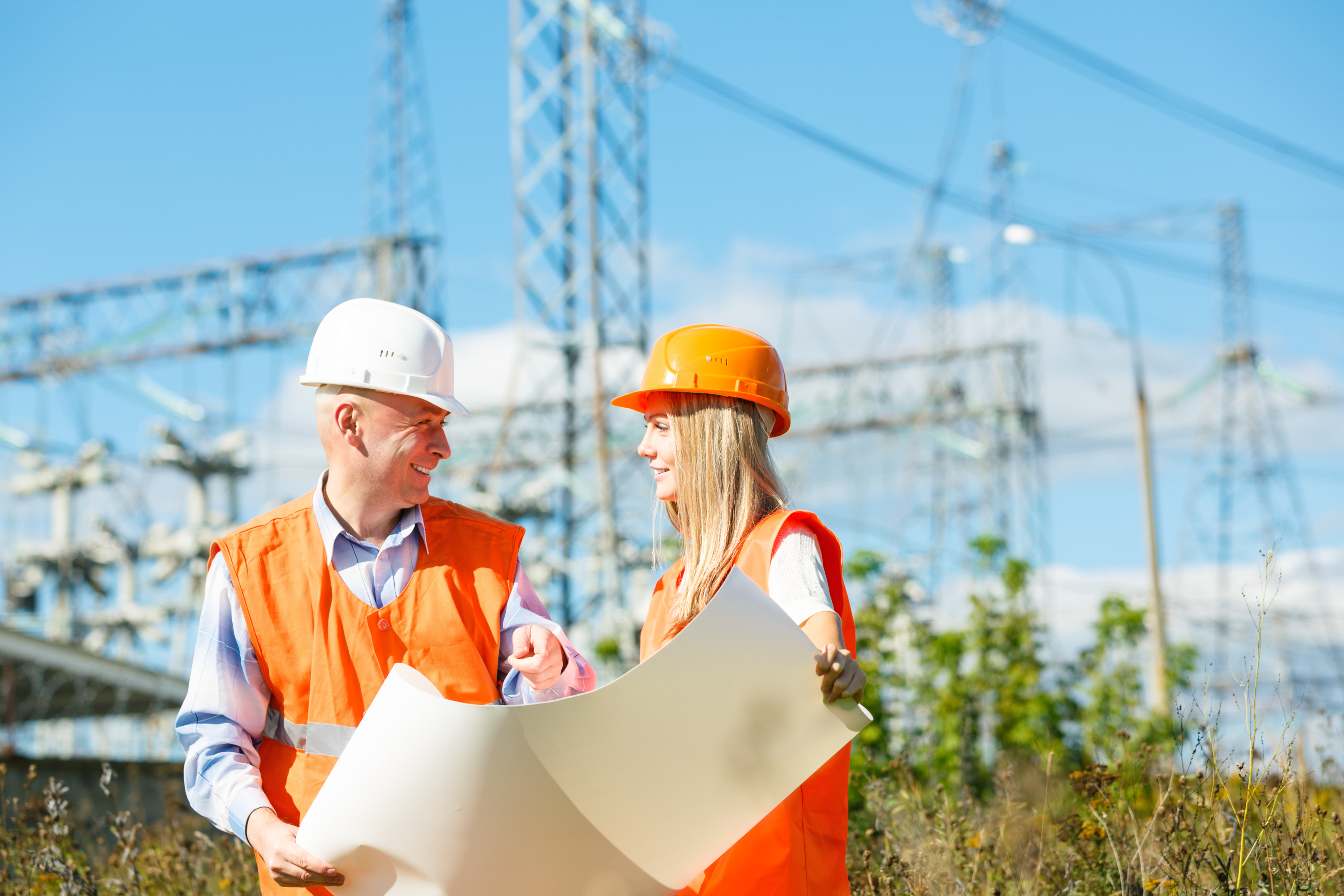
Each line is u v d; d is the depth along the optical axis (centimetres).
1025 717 997
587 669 278
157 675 2033
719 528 253
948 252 4216
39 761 1141
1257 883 331
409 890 213
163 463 3125
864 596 1058
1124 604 1104
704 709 211
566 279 2056
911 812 437
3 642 1823
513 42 2106
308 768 252
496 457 2817
